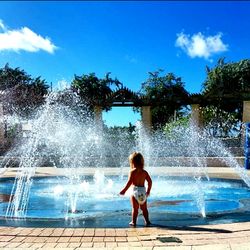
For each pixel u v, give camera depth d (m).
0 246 4.54
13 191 10.80
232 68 31.25
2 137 22.55
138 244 4.57
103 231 5.26
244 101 20.11
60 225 6.12
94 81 31.81
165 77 30.88
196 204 8.37
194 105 20.62
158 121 35.62
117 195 9.55
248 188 11.25
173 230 5.32
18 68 31.92
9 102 26.88
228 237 4.88
